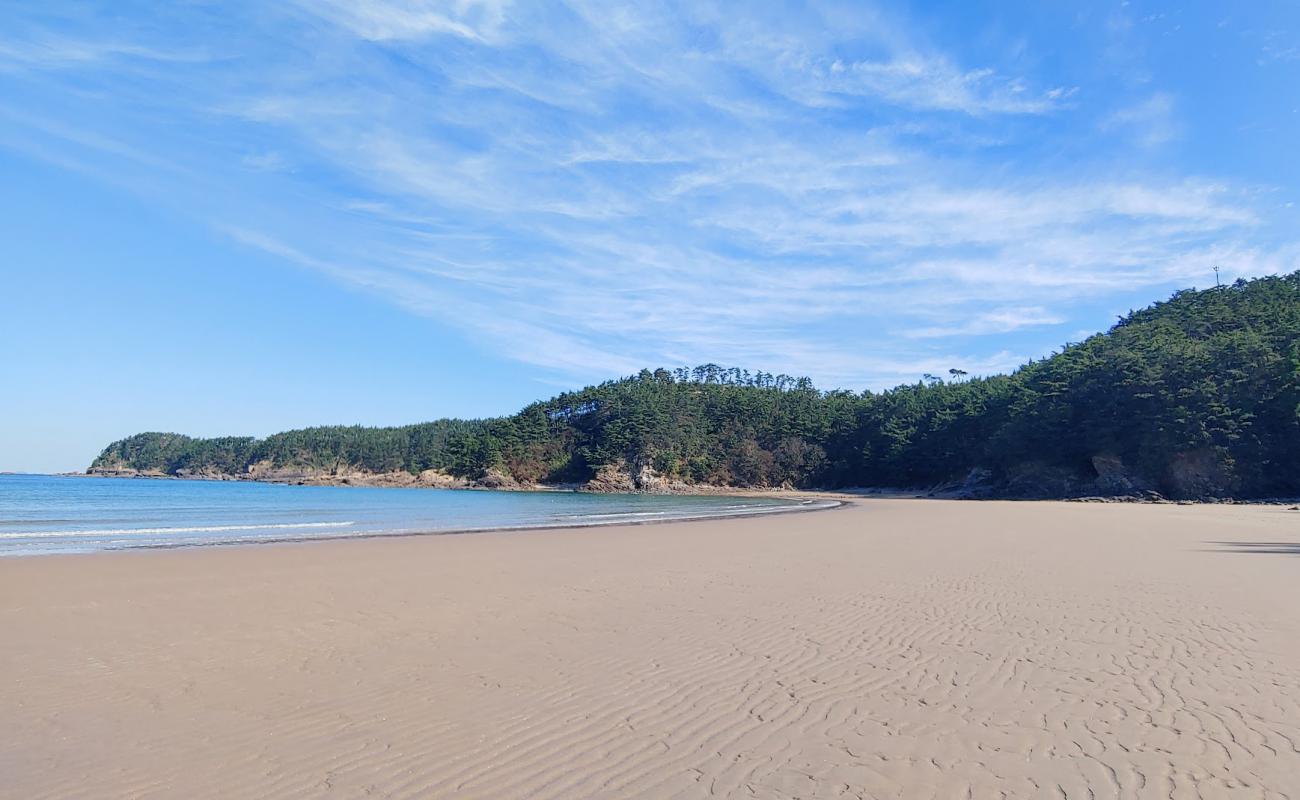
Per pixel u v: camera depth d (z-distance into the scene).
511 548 19.12
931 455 92.19
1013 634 8.35
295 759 4.80
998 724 5.39
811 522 31.45
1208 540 21.20
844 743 5.05
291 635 8.52
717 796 4.21
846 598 10.98
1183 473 59.78
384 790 4.33
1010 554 17.27
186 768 4.66
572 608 10.23
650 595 11.35
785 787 4.33
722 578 13.27
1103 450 66.00
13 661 7.31
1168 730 5.21
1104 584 12.20
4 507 41.91
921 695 6.11
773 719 5.56
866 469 104.00
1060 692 6.14
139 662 7.30
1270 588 11.67
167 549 18.48
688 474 115.44
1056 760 4.71
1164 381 62.69
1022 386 79.81
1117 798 4.14
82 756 4.86
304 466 158.62
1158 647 7.66
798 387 149.00
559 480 121.31
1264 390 58.62
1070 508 47.84
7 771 4.60
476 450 124.94
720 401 130.00
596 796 4.23
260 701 6.04
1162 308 83.19
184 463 177.62
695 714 5.69
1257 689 6.15
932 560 16.06
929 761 4.72
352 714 5.71
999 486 75.50
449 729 5.37
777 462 112.81
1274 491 56.88
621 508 50.41
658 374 158.62
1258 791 4.21
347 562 15.72
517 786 4.38
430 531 25.94
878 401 110.25
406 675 6.81
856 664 7.11
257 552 17.75
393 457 156.88
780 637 8.33
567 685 6.48
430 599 10.99
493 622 9.27
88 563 14.92
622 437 116.00
